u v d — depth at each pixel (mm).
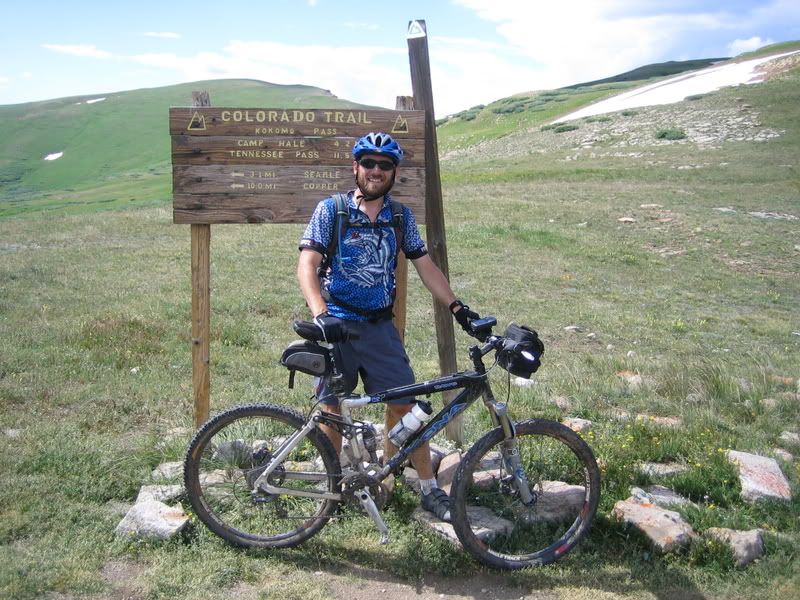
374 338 3768
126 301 9852
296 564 3631
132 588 3328
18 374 6363
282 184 4668
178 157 4594
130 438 5113
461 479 3623
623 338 10109
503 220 18719
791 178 27219
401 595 3449
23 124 135500
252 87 183375
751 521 4109
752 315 12414
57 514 3891
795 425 6133
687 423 5777
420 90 4750
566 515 4051
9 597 3166
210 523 3729
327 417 3707
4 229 16750
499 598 3461
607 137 40344
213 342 7992
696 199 22969
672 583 3557
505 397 6324
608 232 18062
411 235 3842
